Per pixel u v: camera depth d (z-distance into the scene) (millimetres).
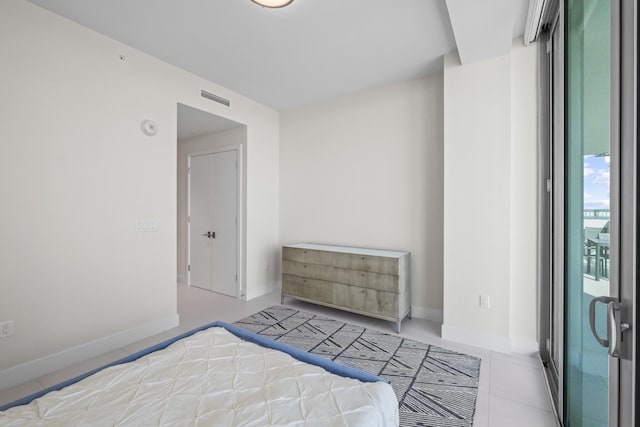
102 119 2422
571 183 1569
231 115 3557
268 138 4145
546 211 2324
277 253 4348
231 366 1262
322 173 3895
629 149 810
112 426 904
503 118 2441
